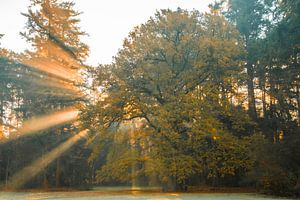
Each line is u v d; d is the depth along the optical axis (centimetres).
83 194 2939
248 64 3459
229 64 3045
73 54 4081
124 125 3195
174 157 2716
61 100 3953
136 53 3106
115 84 3088
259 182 2689
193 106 2784
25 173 4131
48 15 4056
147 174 2844
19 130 4209
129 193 2902
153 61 3120
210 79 3088
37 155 4125
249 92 3572
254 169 2717
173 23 3075
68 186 4203
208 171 3309
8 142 4475
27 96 4084
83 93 3975
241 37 3678
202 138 2827
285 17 2702
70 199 2292
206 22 3136
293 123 2839
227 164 2881
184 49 3055
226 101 3003
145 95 3094
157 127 2903
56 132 4031
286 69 2889
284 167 2405
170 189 3081
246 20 3709
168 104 2830
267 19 3675
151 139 2923
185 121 2836
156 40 3067
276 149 2447
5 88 4303
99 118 3033
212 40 2900
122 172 2959
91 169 4412
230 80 3050
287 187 2358
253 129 3294
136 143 3192
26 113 4166
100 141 3138
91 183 4388
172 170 2675
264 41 3116
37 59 4047
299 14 2480
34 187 4138
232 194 2633
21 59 4203
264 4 3678
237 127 3061
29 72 4106
